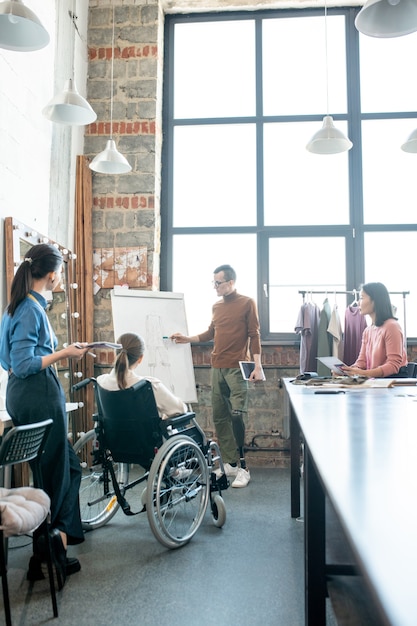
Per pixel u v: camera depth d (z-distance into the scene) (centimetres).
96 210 460
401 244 473
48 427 194
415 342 451
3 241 307
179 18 502
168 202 488
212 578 221
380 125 482
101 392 262
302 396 234
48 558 191
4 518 160
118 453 270
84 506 315
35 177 358
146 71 470
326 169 482
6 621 167
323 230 474
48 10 376
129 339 268
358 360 352
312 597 163
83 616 189
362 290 339
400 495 81
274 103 491
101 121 467
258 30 496
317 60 491
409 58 484
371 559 55
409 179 477
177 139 496
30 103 346
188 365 414
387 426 149
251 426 456
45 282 227
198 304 485
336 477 93
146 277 452
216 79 498
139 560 240
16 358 212
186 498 266
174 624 183
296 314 476
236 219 486
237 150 491
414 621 42
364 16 251
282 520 296
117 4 475
